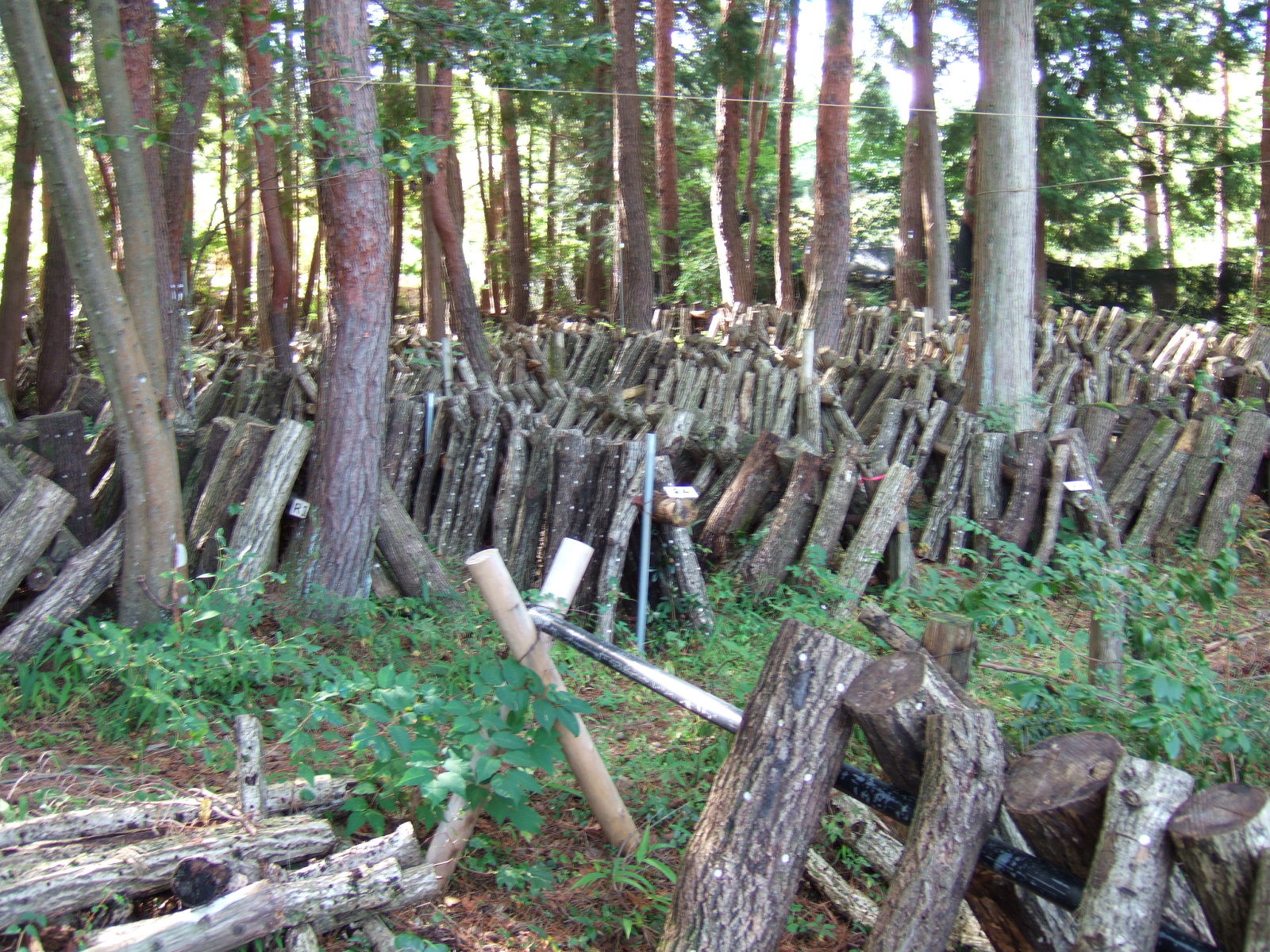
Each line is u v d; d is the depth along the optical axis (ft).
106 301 16.03
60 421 19.35
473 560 11.55
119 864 9.57
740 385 33.88
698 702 10.39
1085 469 24.16
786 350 40.83
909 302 51.88
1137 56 69.87
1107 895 7.28
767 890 8.96
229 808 11.09
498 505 23.44
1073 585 19.86
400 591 21.18
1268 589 22.86
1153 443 26.09
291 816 11.50
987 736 8.50
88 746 14.44
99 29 16.47
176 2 19.94
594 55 24.80
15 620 16.49
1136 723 11.28
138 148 16.81
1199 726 11.14
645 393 37.83
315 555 19.51
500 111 74.90
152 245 17.06
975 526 16.61
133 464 16.60
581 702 11.28
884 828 11.84
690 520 19.86
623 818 12.37
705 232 82.07
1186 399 34.47
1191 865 7.14
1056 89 66.39
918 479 26.03
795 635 9.60
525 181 116.78
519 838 12.64
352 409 19.65
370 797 12.62
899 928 8.18
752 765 9.32
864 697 9.04
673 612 20.44
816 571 19.67
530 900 11.41
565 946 10.76
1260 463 26.96
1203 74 74.64
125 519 17.19
